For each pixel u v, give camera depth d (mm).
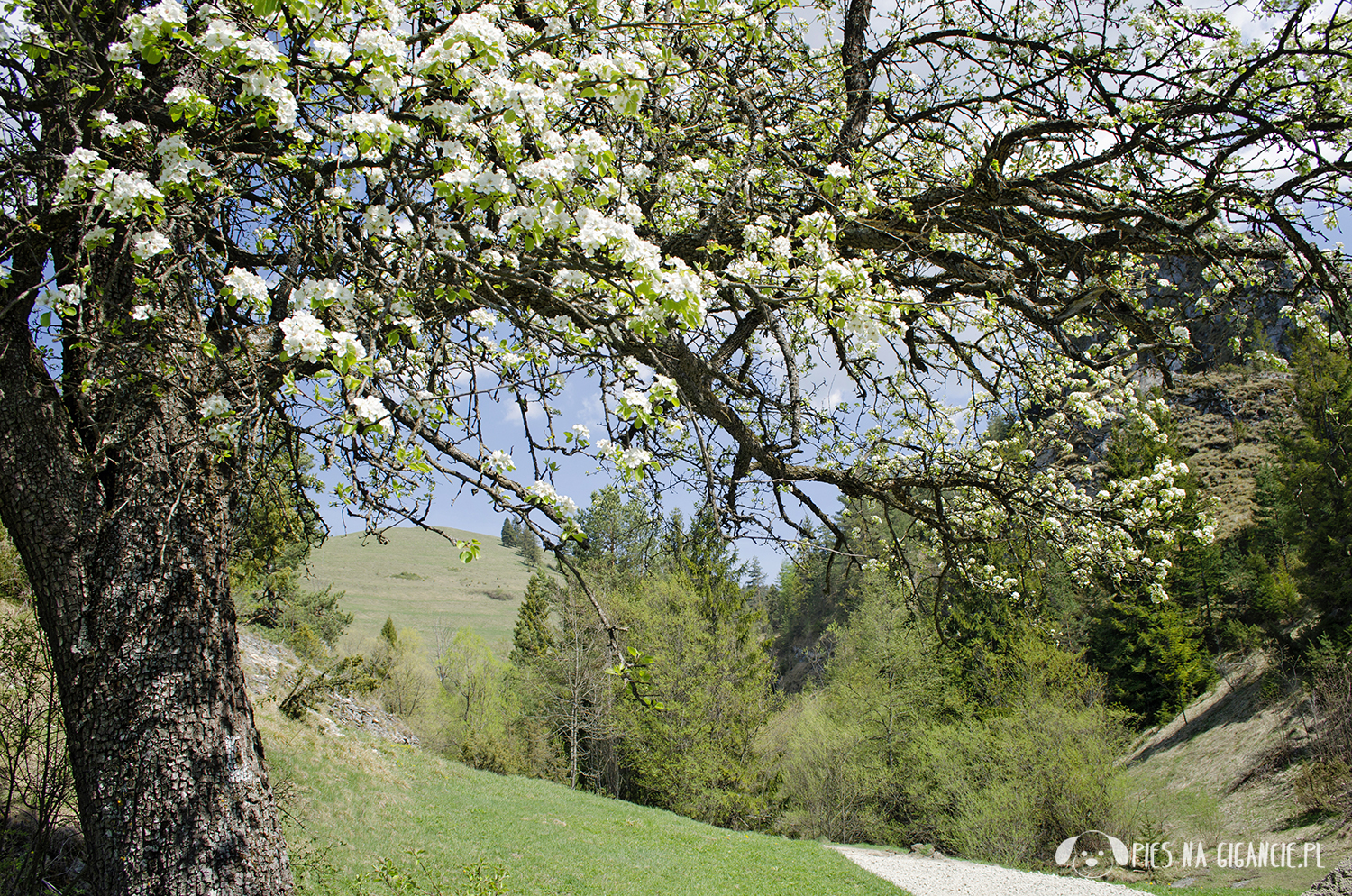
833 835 24641
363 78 2426
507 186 2344
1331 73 4254
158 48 2174
